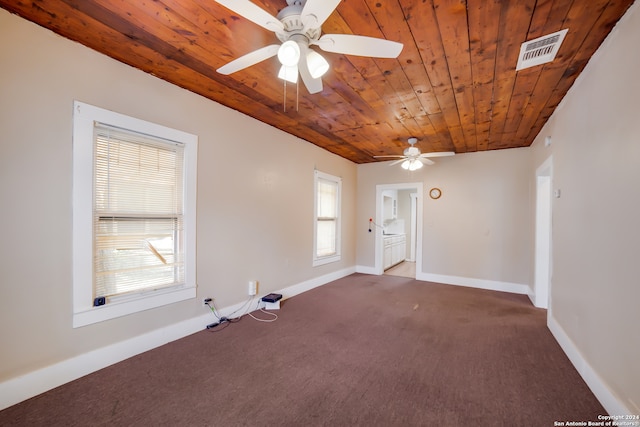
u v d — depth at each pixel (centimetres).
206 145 296
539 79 242
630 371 154
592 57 207
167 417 170
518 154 473
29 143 186
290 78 195
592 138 207
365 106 306
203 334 286
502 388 202
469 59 214
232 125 325
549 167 327
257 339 278
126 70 233
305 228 458
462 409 179
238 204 335
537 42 192
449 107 306
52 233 196
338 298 423
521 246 468
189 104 280
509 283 475
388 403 185
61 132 200
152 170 254
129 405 180
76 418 168
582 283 221
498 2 158
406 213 854
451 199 526
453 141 438
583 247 220
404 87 260
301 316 344
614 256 173
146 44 207
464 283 511
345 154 543
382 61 217
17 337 182
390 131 393
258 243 365
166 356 241
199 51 216
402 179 579
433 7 163
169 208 267
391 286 501
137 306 243
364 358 244
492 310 374
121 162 234
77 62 206
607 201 183
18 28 181
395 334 295
